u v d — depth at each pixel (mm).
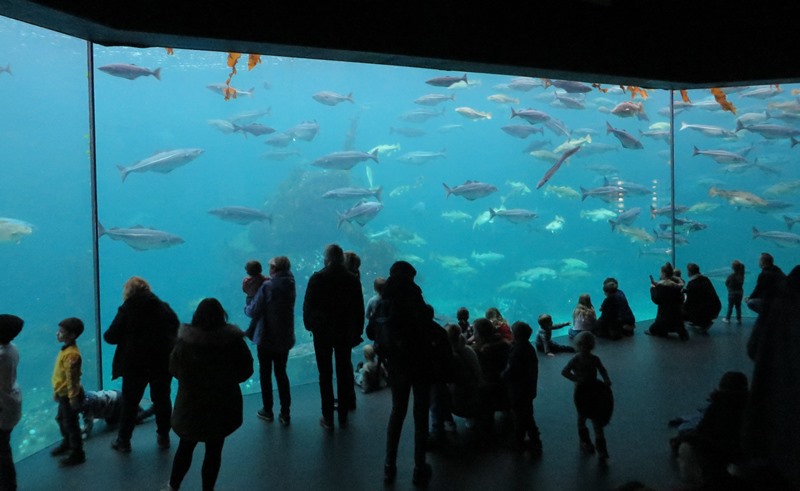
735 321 9023
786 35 5770
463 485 3689
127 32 3635
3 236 10945
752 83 6176
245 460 4176
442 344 3826
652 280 8008
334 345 4828
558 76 5691
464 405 4570
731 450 2527
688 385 5703
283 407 4945
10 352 3568
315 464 4094
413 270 4004
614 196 15312
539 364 6633
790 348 1653
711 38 5926
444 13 4668
